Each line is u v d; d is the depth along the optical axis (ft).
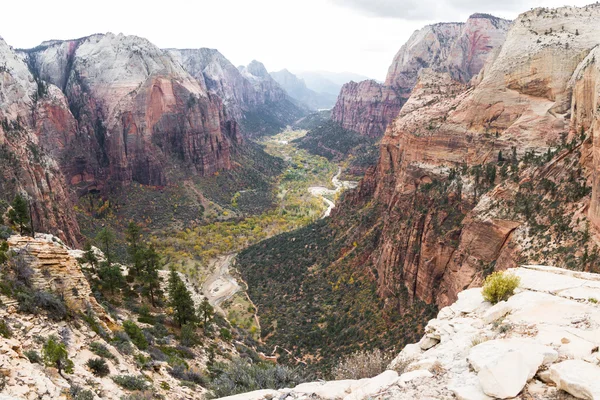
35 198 301.43
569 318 41.63
